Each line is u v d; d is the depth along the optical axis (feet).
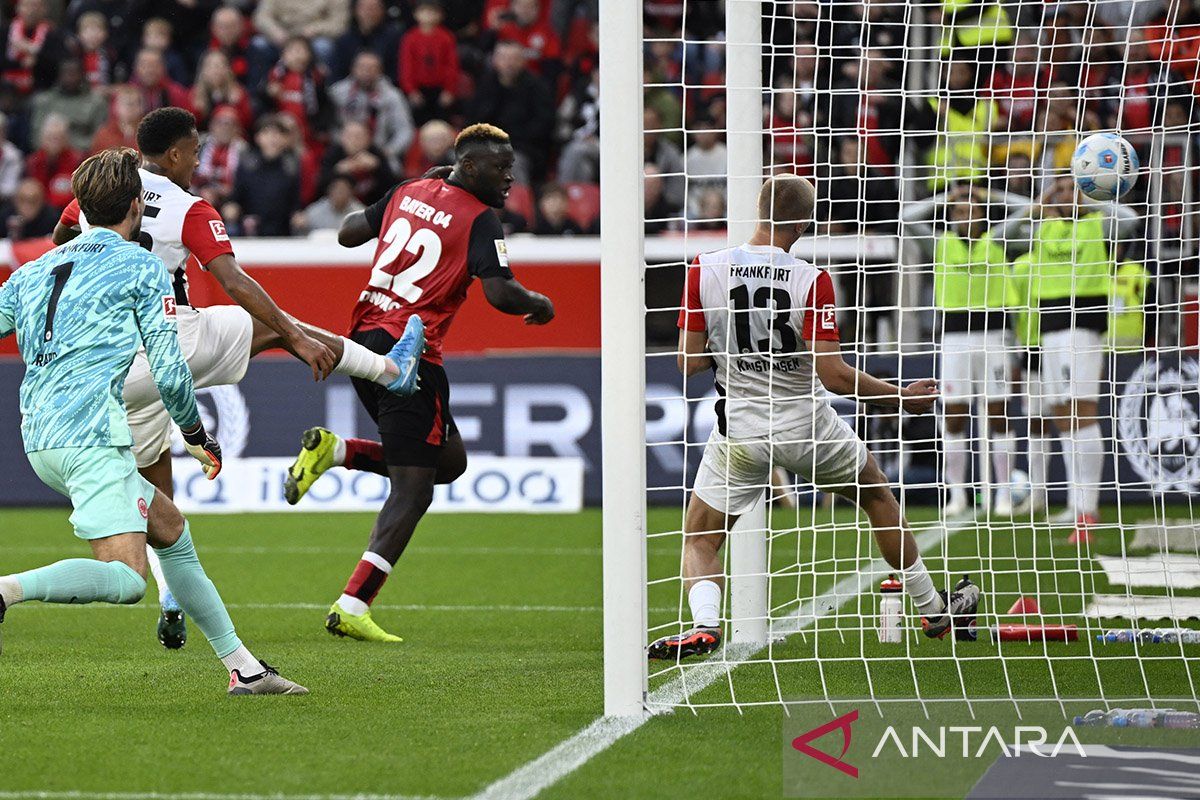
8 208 181.16
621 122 55.21
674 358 153.17
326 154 179.83
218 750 50.11
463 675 66.23
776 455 66.90
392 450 78.33
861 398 67.26
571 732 53.11
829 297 66.13
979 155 133.39
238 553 119.44
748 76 72.54
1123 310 75.05
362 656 72.13
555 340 157.48
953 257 127.13
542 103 183.32
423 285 78.74
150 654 73.00
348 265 156.35
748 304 66.08
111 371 54.39
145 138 71.67
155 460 77.00
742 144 72.49
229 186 174.09
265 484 152.05
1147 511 133.08
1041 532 122.83
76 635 79.97
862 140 68.23
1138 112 134.92
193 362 74.64
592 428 152.97
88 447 53.72
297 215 174.91
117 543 53.36
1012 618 81.15
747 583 74.69
